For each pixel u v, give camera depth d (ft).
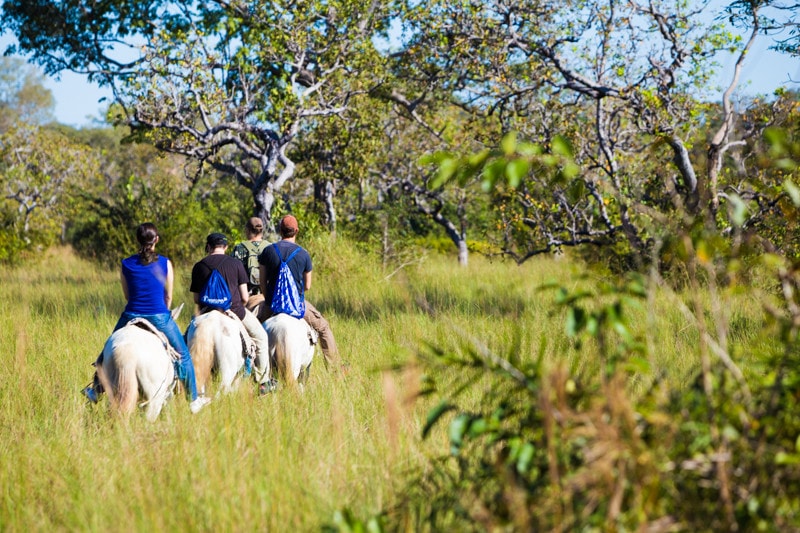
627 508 24.34
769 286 51.67
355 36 160.86
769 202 80.28
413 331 77.82
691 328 72.43
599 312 26.37
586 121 138.21
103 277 171.73
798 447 24.75
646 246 90.02
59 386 62.39
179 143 159.22
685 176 110.73
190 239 197.26
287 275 64.18
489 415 28.84
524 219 138.82
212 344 56.80
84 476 41.45
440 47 133.18
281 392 59.16
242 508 35.58
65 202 292.40
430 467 37.29
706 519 24.54
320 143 179.32
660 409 25.57
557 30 125.90
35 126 300.81
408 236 181.57
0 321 94.22
